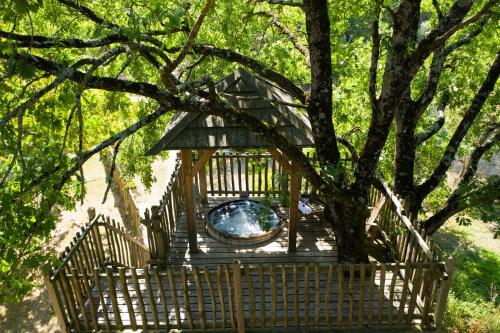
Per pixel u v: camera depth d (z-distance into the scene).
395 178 10.65
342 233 8.09
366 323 7.26
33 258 5.01
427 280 6.89
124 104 10.91
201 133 7.75
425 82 11.84
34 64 4.69
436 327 7.08
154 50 5.54
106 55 5.41
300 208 10.25
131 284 8.20
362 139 12.02
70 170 4.98
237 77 8.24
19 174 5.02
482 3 10.09
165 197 9.31
